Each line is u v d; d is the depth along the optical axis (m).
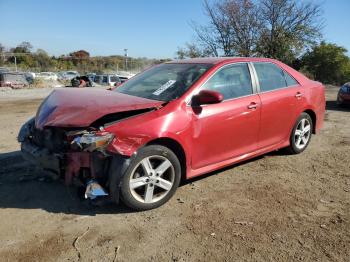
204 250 3.21
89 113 3.73
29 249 3.21
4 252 3.17
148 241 3.35
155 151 3.89
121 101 4.08
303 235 3.46
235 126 4.66
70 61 74.12
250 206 4.06
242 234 3.47
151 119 3.89
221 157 4.62
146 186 3.90
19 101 17.39
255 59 5.26
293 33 18.61
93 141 3.53
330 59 31.77
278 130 5.40
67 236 3.42
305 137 6.07
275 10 18.34
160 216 3.82
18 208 3.97
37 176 4.87
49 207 4.00
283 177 4.96
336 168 5.36
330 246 3.28
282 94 5.37
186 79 4.53
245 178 4.91
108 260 3.07
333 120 9.52
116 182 3.69
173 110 4.07
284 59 18.95
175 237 3.42
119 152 3.62
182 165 4.28
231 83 4.77
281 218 3.79
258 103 4.95
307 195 4.37
